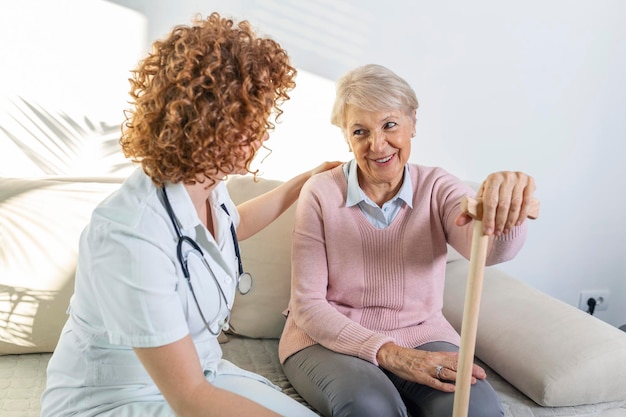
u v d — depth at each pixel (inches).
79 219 68.6
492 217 46.0
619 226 100.0
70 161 79.0
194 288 46.8
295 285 64.2
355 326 60.6
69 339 47.9
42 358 67.3
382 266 64.2
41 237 67.1
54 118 77.5
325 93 83.7
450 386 55.8
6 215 67.4
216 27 43.4
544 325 65.9
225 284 49.1
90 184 71.3
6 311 65.6
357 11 81.9
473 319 46.8
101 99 78.2
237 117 42.3
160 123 42.4
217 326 50.5
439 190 64.7
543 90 90.7
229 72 41.8
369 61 83.8
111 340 43.4
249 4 79.3
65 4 74.8
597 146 95.3
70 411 47.1
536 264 98.5
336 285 64.8
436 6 84.0
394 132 60.1
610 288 102.5
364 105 59.2
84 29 76.0
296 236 64.9
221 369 53.1
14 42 74.6
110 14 76.2
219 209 50.8
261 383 53.3
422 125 87.8
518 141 91.9
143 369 47.3
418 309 65.2
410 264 64.2
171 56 42.6
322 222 64.6
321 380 58.1
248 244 72.8
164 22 77.8
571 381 60.3
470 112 88.9
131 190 45.8
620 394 62.3
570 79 91.3
